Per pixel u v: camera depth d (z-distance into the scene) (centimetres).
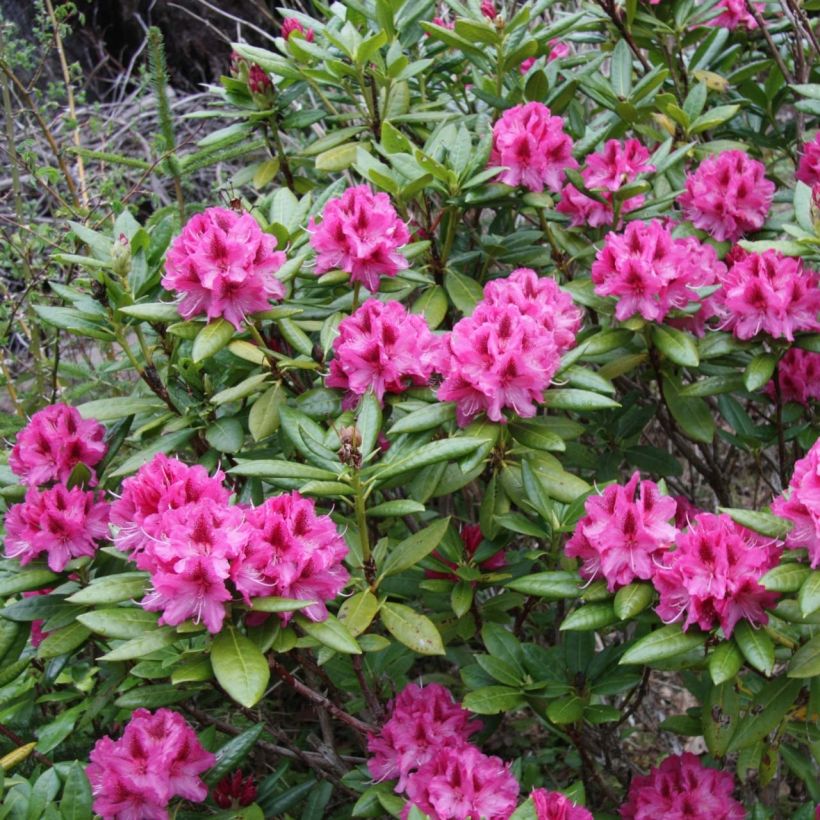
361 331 153
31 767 166
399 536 194
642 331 169
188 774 140
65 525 146
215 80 343
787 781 187
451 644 197
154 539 126
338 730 196
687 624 131
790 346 160
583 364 185
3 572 154
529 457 159
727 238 181
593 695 153
